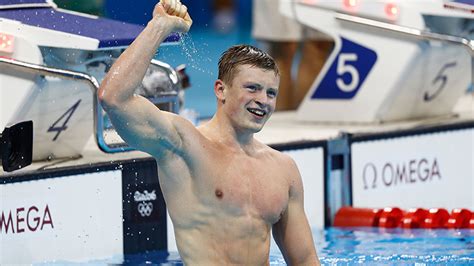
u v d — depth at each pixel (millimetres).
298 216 14727
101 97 12852
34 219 20250
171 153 13703
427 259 19844
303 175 24547
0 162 20438
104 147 20953
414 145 26609
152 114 13211
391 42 27016
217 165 13961
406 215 24062
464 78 28734
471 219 23844
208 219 13945
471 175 27984
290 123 28422
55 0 29625
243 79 13859
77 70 21734
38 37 20828
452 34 27891
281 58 30953
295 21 29578
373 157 25797
